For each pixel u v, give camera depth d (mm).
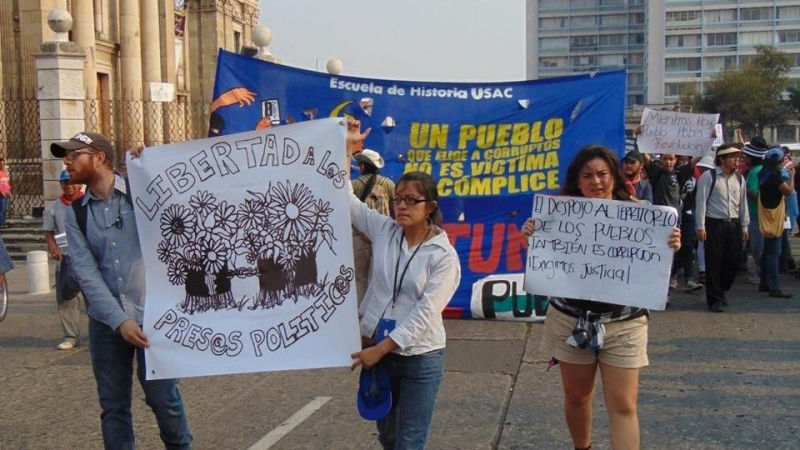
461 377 7277
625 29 121250
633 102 121688
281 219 4469
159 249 4555
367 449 5602
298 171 4457
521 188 9758
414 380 4117
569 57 124000
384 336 4113
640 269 4434
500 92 9766
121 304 4594
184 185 4527
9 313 11039
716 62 107250
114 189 4664
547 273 4562
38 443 5930
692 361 7730
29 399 7031
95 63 29359
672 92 108750
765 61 74000
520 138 9758
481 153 9789
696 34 107688
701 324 9375
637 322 4449
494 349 8312
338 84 9711
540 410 6324
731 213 9914
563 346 4586
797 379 7090
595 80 9664
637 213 4453
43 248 17531
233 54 9648
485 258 9758
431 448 5551
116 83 32250
